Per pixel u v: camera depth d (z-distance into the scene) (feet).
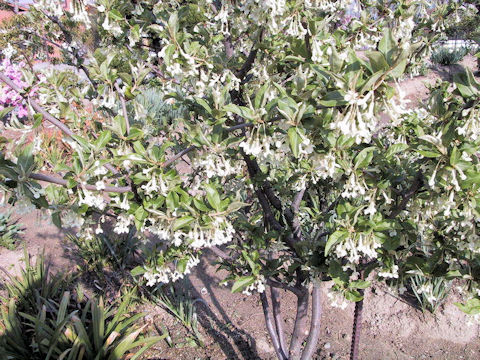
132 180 6.75
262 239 7.46
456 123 4.94
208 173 6.01
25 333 11.16
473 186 4.94
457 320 13.25
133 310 13.91
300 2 5.61
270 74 7.43
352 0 7.23
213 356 12.02
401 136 8.04
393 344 12.60
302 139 4.66
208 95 6.90
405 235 6.09
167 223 6.53
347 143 5.14
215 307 14.34
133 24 7.98
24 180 5.24
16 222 18.19
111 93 6.82
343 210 5.92
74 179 5.81
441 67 44.09
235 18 6.64
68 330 10.06
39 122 6.18
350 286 6.08
